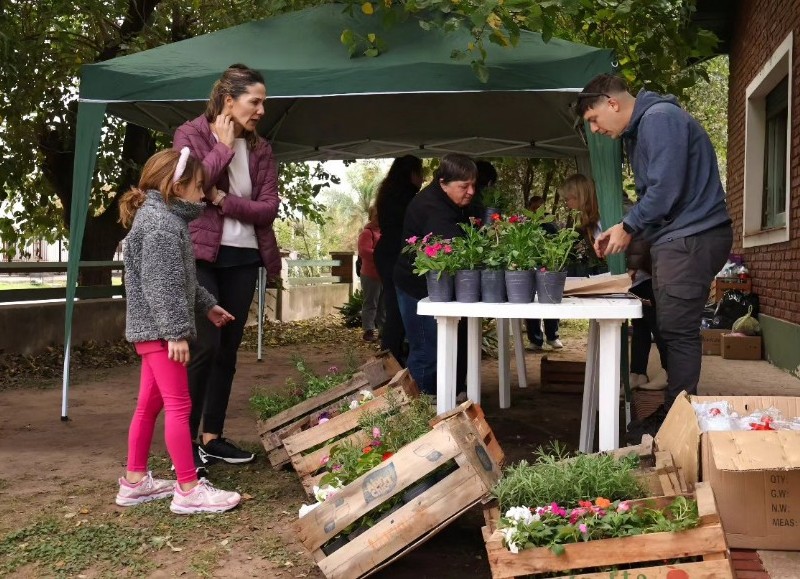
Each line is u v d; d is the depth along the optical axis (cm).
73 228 579
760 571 287
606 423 369
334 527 300
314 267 1633
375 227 1141
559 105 657
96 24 1037
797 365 787
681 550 250
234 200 438
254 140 461
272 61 530
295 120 838
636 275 550
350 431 404
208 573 314
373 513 307
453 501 295
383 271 694
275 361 958
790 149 828
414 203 507
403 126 848
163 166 371
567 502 280
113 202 1134
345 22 558
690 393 411
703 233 404
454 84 501
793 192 820
